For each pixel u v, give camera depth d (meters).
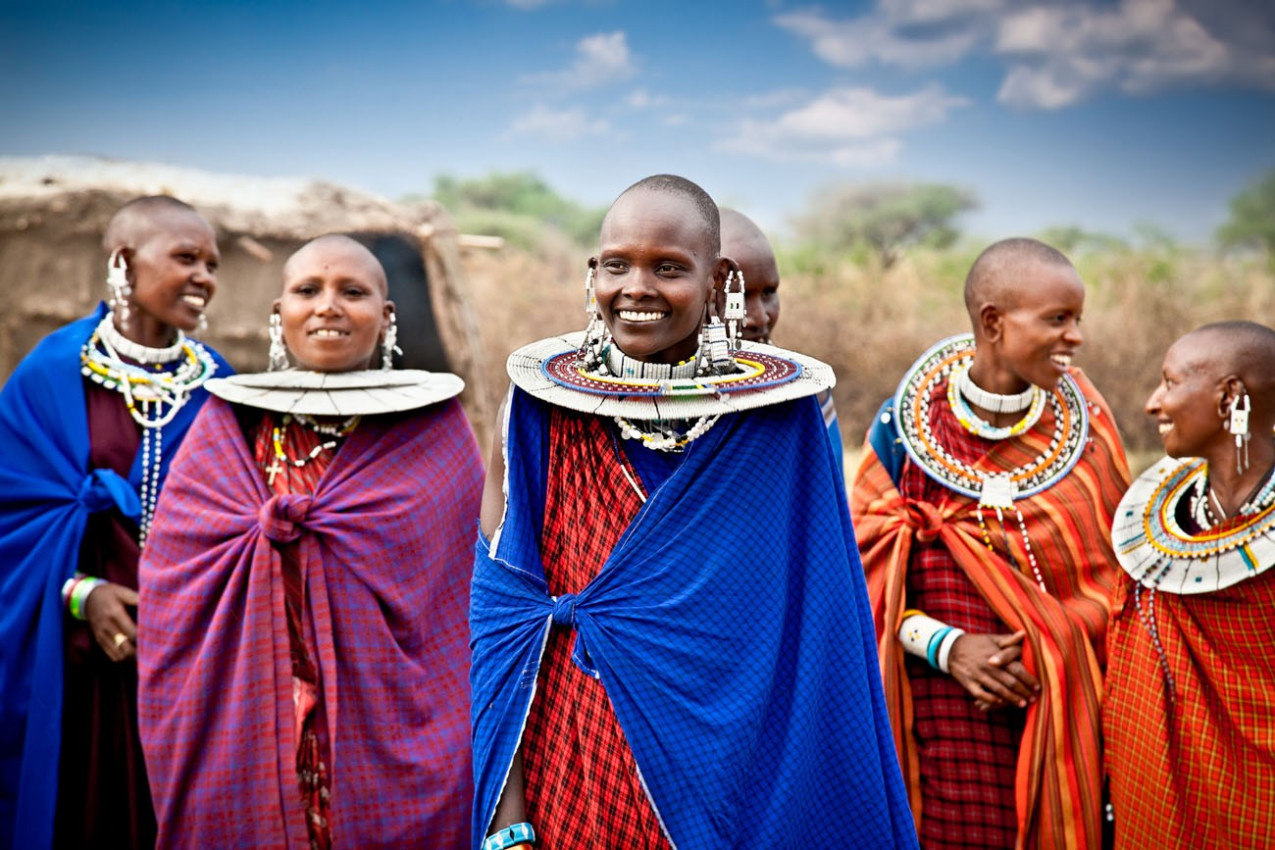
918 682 4.78
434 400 4.71
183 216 5.32
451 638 4.68
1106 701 4.49
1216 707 4.20
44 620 4.96
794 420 3.57
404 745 4.48
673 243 3.38
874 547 4.83
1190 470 4.40
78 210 9.83
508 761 3.43
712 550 3.41
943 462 4.84
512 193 35.75
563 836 3.41
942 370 4.98
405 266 10.55
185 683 4.47
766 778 3.46
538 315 22.62
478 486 4.83
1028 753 4.55
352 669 4.47
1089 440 4.88
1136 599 4.40
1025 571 4.70
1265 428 4.16
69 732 5.08
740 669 3.40
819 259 28.44
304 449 4.70
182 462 4.67
